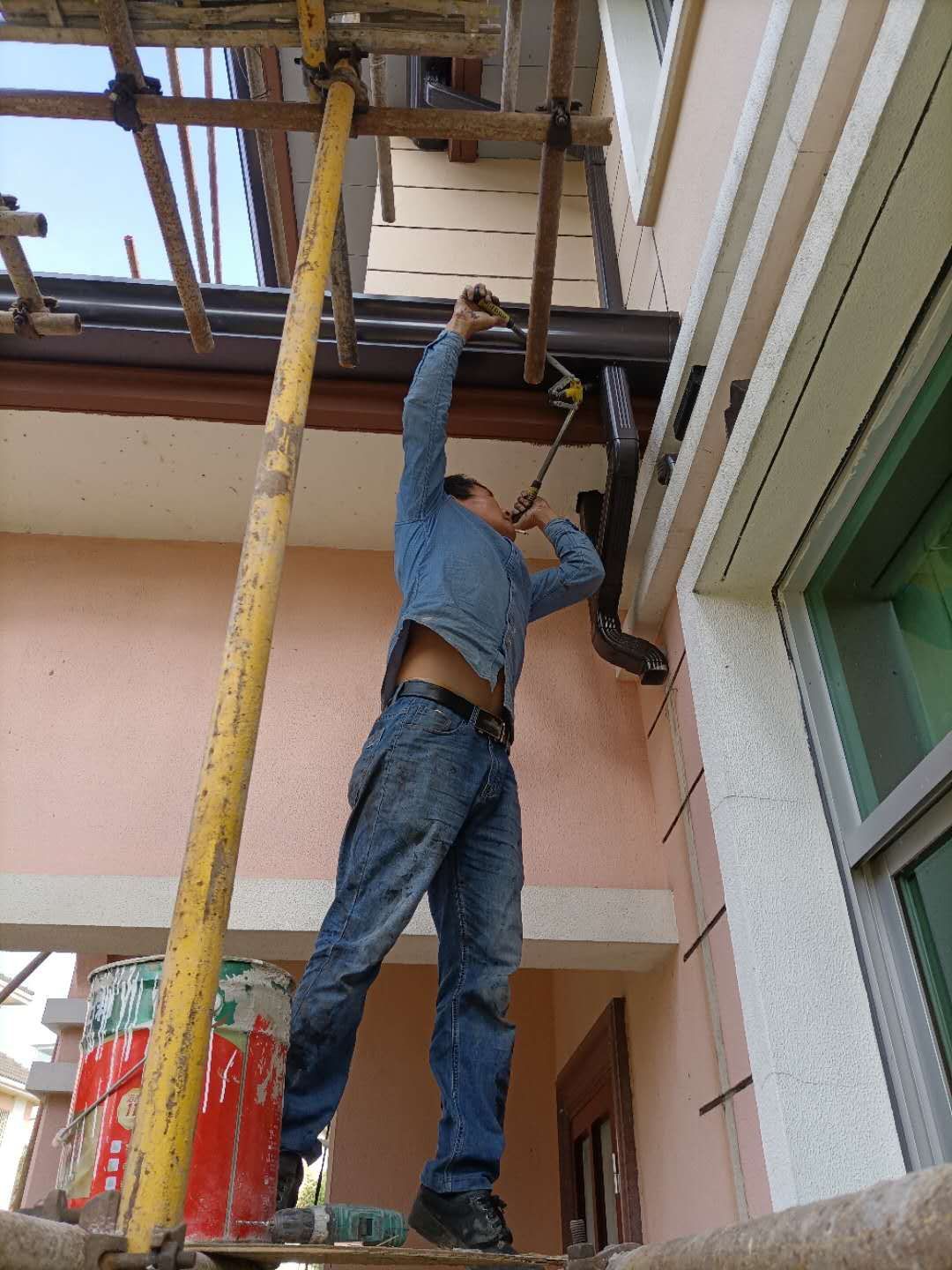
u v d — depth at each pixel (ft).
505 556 6.88
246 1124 4.22
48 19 5.41
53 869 8.21
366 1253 3.24
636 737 9.39
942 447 5.72
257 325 8.41
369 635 9.71
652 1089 8.57
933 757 5.37
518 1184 12.80
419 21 5.51
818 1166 5.36
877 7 5.01
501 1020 5.46
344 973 5.00
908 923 5.88
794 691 7.01
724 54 7.90
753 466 6.26
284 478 4.07
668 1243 2.67
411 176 13.74
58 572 9.75
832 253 4.99
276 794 8.74
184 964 3.04
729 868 6.49
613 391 8.38
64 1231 2.37
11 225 6.22
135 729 8.95
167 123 5.74
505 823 6.01
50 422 8.80
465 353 8.47
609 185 12.62
